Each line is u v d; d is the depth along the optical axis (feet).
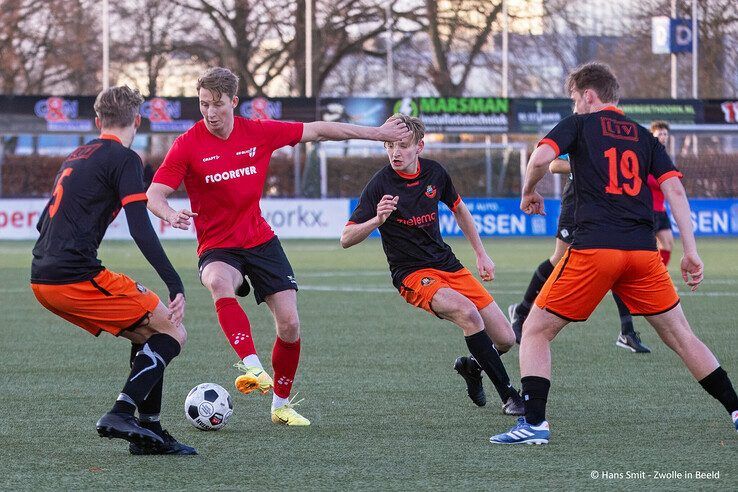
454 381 58.59
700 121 248.52
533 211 44.78
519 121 244.22
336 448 42.22
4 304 98.94
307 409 50.70
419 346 72.13
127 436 39.24
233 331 44.57
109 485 36.24
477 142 273.33
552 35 288.51
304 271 136.77
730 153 262.06
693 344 43.34
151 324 40.93
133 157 39.70
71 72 294.25
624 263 41.52
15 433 44.78
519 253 172.14
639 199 42.24
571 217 67.41
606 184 42.01
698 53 287.69
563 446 42.24
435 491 35.29
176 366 63.31
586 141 42.57
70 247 39.34
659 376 59.93
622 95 284.20
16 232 214.07
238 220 47.62
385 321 85.71
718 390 43.24
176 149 46.83
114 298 40.11
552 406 51.03
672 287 43.09
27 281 123.44
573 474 37.55
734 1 287.48
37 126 232.73
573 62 287.89
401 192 50.60
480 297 50.88
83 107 233.76
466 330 49.21
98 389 55.62
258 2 300.61
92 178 39.34
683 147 263.49
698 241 209.97
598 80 43.62
